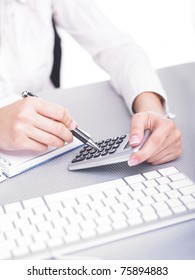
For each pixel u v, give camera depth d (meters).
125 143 0.63
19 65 1.09
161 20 2.25
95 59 1.03
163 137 0.60
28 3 1.07
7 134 0.63
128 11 2.24
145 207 0.51
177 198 0.52
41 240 0.46
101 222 0.48
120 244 0.47
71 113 0.79
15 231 0.47
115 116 0.78
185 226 0.49
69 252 0.45
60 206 0.51
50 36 1.10
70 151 0.67
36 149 0.63
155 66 2.06
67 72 2.12
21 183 0.58
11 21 1.07
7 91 1.10
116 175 0.59
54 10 1.10
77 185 0.57
